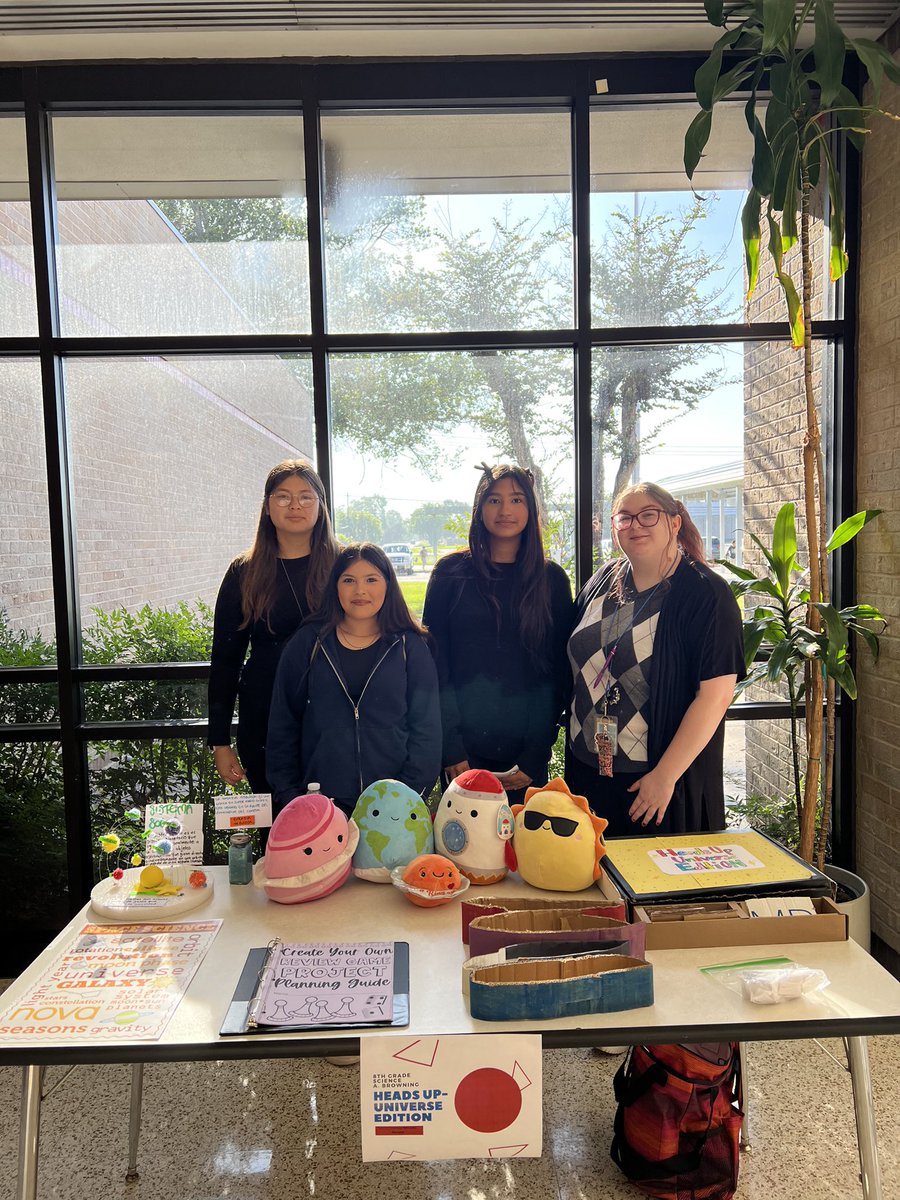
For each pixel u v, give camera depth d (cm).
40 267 273
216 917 145
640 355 283
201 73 267
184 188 277
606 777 195
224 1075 214
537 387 283
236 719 283
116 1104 202
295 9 240
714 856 152
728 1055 166
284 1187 172
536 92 269
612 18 248
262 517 223
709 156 280
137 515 285
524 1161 178
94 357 280
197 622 287
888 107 256
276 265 279
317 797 155
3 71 268
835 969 123
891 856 263
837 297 282
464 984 119
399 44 260
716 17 215
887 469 262
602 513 287
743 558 291
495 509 208
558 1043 108
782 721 291
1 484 284
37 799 288
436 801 285
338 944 132
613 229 281
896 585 259
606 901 140
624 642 190
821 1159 176
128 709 286
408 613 194
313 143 270
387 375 282
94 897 151
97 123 275
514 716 216
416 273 281
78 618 286
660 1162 162
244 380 281
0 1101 204
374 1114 108
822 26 203
